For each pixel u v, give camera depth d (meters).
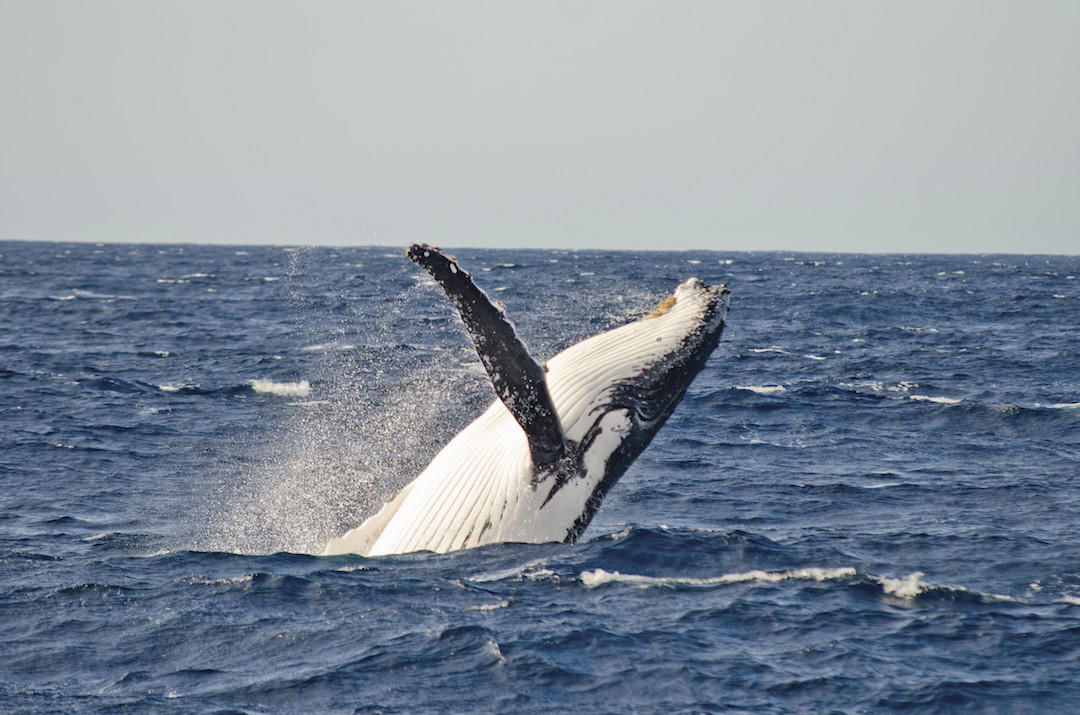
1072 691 38.28
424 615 43.00
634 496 72.31
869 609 46.28
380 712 35.50
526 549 44.44
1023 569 54.28
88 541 59.38
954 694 37.75
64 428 97.94
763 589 48.34
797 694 37.66
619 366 43.91
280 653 40.12
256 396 123.56
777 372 146.12
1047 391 130.12
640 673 38.78
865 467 83.62
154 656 39.94
